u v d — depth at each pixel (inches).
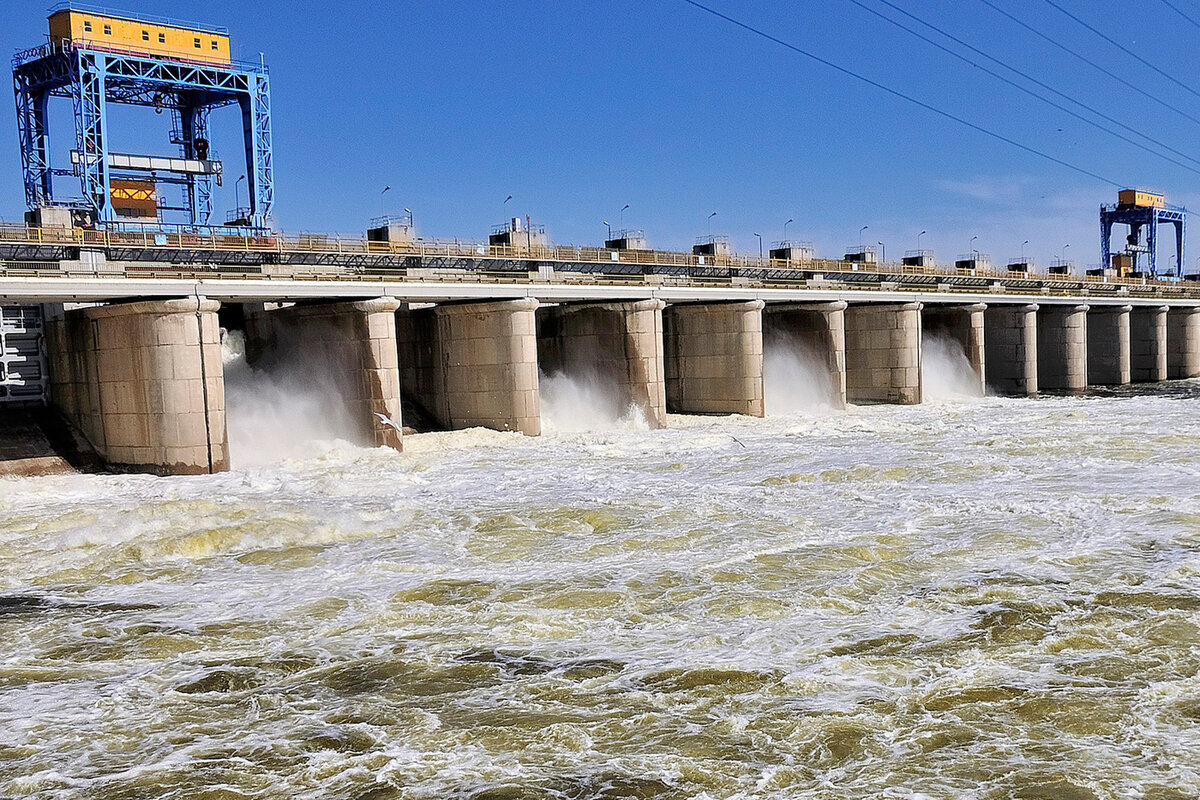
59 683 572.4
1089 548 823.1
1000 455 1424.7
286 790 433.7
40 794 434.3
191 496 1268.5
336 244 1849.2
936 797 412.5
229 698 542.9
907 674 549.0
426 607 708.0
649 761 452.1
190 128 2962.6
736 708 507.8
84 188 2659.9
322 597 740.7
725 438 1790.1
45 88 2741.1
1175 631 609.9
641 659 584.7
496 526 1003.3
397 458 1631.4
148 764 462.3
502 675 564.7
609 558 848.3
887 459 1425.9
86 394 1609.3
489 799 420.2
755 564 806.5
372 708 522.6
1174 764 434.9
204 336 1498.5
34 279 1366.9
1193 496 1027.3
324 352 1804.9
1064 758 443.2
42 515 1143.0
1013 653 578.6
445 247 2003.0
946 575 756.6
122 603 739.4
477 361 1973.4
